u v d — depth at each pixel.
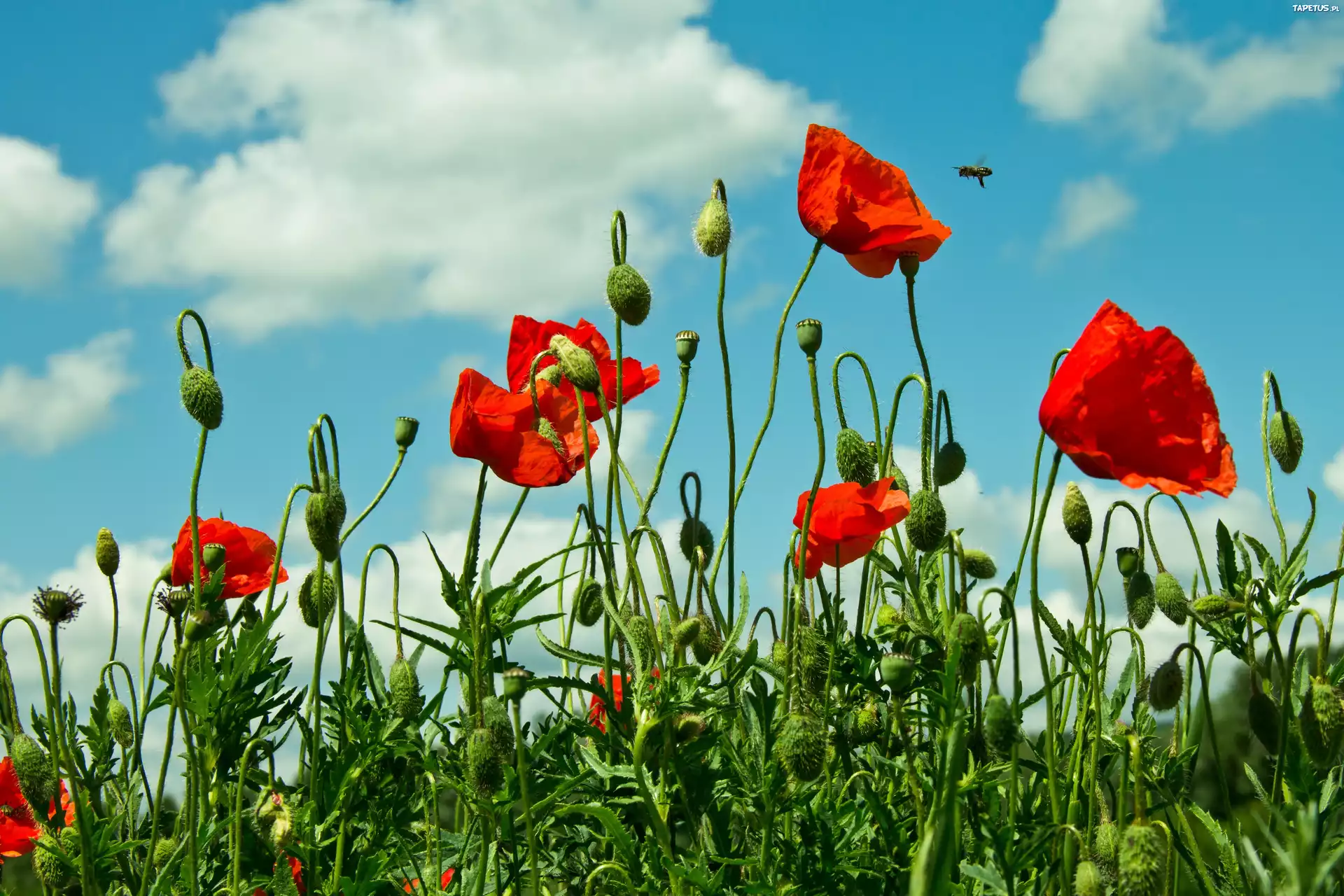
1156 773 0.91
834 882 0.85
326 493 0.92
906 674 0.85
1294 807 0.85
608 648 0.90
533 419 0.91
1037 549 0.85
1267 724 0.89
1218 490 0.84
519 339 0.99
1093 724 0.88
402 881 0.94
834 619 0.92
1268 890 0.79
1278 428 0.97
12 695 0.95
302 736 0.97
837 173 0.91
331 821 0.92
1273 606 0.91
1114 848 0.84
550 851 0.94
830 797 0.89
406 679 0.90
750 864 0.85
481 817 0.87
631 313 0.92
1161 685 0.91
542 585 0.88
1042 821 0.86
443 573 0.88
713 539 0.98
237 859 0.90
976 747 0.88
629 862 0.85
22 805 0.99
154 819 0.91
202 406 0.92
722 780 0.89
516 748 0.86
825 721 0.88
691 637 0.89
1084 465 0.85
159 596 0.98
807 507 0.87
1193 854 0.87
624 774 0.86
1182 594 0.94
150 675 0.96
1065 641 0.90
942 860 0.75
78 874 0.92
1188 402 0.84
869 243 0.92
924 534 0.89
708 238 0.92
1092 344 0.84
